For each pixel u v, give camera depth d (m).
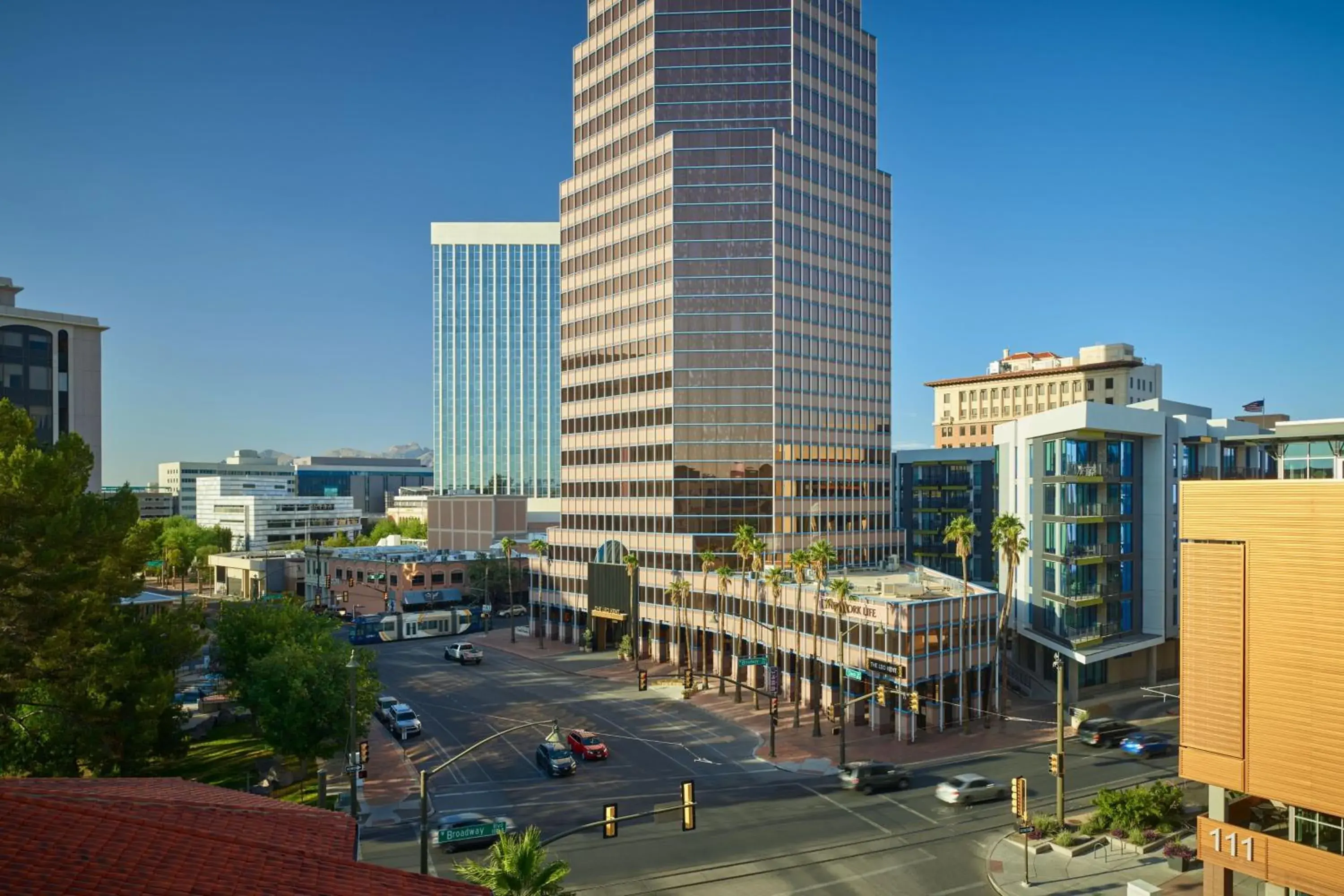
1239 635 31.61
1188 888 35.31
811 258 102.31
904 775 49.69
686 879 36.81
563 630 106.38
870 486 108.56
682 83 101.00
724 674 84.44
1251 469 82.62
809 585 71.75
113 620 48.00
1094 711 67.31
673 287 98.38
